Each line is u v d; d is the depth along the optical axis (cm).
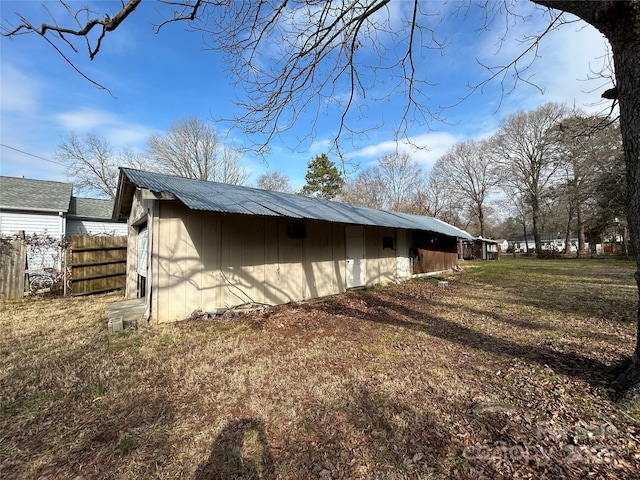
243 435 226
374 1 330
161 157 2656
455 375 330
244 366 355
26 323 545
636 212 241
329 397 282
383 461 200
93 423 241
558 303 722
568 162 1873
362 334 492
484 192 3650
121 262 939
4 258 784
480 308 688
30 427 237
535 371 331
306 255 819
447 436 224
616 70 251
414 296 862
